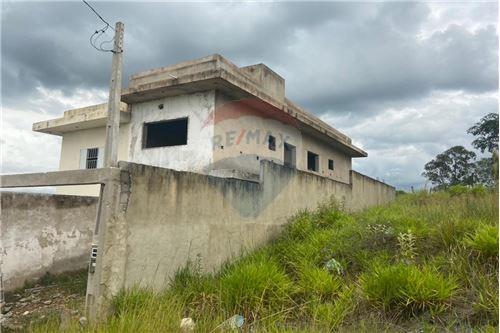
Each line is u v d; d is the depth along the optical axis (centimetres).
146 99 988
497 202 693
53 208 732
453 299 416
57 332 388
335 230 700
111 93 641
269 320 423
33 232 694
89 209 802
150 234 498
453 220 591
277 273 509
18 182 545
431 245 552
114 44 654
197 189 586
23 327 450
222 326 400
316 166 1349
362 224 682
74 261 762
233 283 477
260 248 702
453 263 476
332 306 437
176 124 1058
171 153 933
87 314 425
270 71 1105
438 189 1395
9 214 659
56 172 504
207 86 874
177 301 459
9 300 596
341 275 535
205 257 592
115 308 432
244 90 891
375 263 517
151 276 496
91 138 1197
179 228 546
